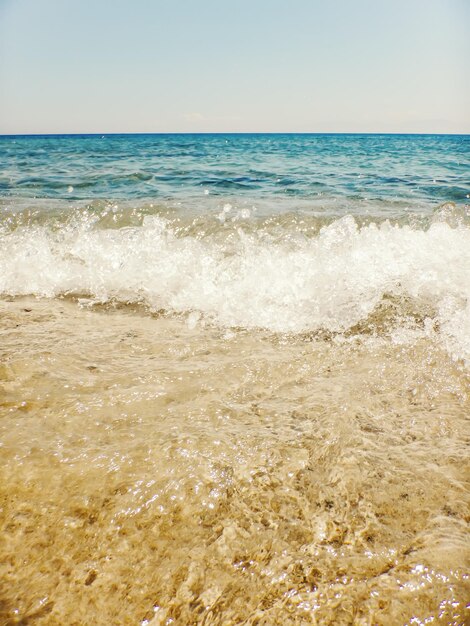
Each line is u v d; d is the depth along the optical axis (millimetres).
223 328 2113
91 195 5109
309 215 3691
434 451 1235
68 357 1710
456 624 781
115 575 905
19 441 1227
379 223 3514
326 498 1073
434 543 939
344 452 1221
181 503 1056
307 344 1928
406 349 1865
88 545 963
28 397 1429
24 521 1010
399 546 940
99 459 1174
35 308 2332
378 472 1151
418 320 2131
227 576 898
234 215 3686
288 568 906
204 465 1158
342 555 929
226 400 1476
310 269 2660
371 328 2070
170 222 3477
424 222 3574
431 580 857
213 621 824
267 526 1003
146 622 830
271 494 1084
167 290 2551
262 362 1738
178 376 1609
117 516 1022
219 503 1058
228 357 1788
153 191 5547
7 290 2588
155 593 874
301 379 1634
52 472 1129
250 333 2051
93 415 1358
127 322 2180
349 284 2490
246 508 1046
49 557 938
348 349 1874
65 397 1438
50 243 3098
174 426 1319
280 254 2855
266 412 1413
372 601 830
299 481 1122
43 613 840
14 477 1110
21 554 943
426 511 1029
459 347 1867
